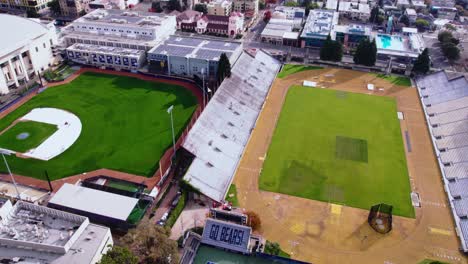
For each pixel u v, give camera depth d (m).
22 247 89.12
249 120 158.62
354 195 123.06
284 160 137.88
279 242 106.62
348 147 145.12
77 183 125.94
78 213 110.56
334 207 118.50
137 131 152.75
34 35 194.88
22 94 176.75
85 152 140.50
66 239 90.00
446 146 143.00
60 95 178.25
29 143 144.88
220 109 155.50
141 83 191.00
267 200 120.62
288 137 150.62
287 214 115.69
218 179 126.25
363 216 115.44
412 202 120.81
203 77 177.38
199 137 136.62
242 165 135.25
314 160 138.00
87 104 171.12
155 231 97.81
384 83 195.75
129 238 97.50
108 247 92.44
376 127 158.25
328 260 101.69
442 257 103.31
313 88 189.38
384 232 110.00
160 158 138.00
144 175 130.00
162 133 151.75
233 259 100.94
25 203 98.06
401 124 160.75
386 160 138.88
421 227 112.06
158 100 175.62
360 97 181.75
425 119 164.75
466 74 198.62
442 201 121.62
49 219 95.94
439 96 174.50
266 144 146.38
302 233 109.56
